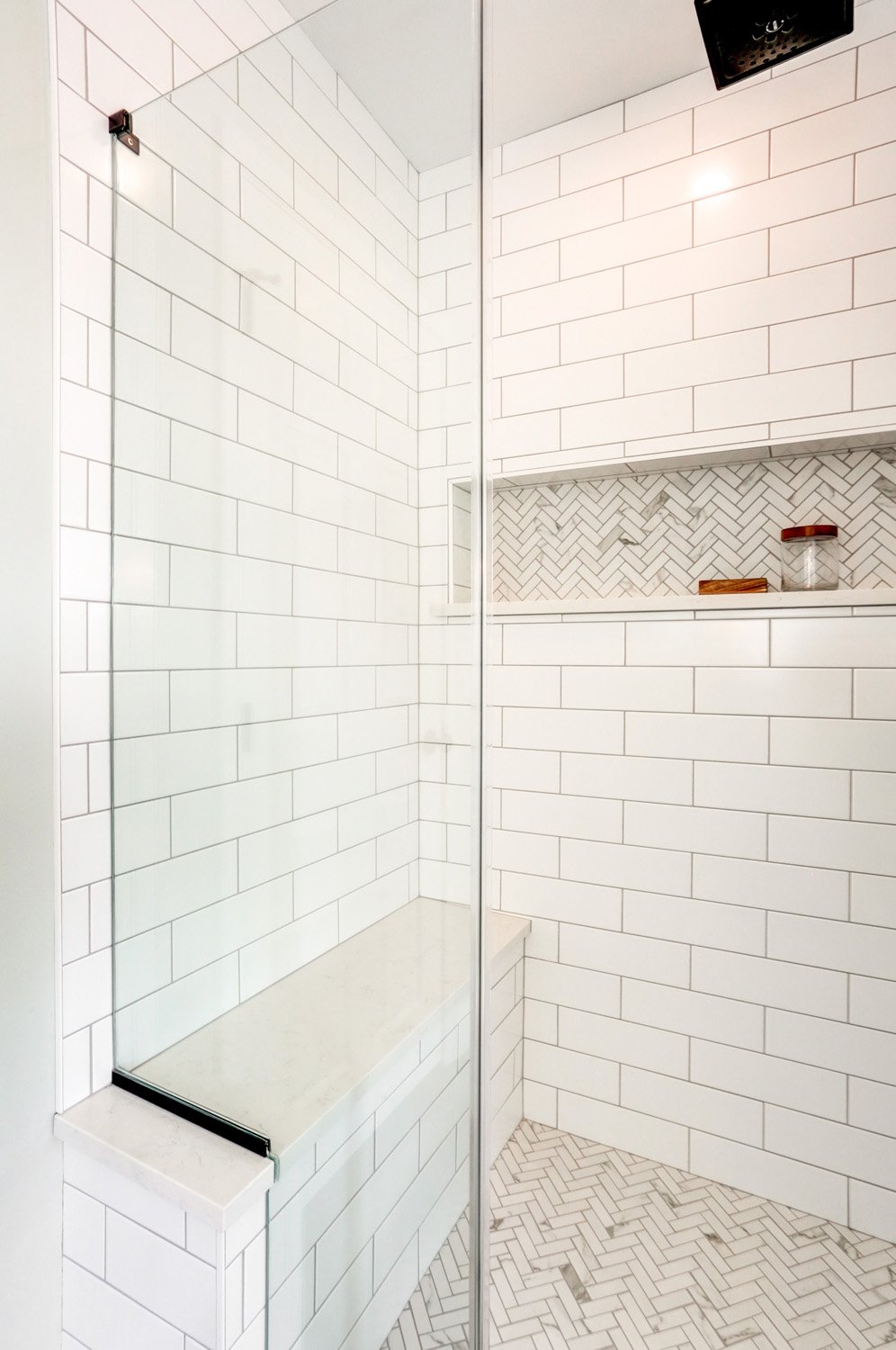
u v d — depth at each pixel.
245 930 0.92
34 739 0.90
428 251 0.81
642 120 1.69
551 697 1.85
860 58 1.48
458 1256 0.78
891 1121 1.51
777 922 1.61
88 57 0.93
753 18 1.31
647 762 1.74
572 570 1.90
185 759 0.95
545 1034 1.87
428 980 0.81
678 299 1.66
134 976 0.98
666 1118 1.73
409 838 0.83
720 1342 1.29
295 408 0.88
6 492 0.86
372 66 0.82
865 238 1.48
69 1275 0.94
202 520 0.93
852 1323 1.33
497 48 1.56
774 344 1.56
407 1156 0.82
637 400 1.70
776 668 1.61
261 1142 0.86
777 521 1.67
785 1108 1.60
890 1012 1.51
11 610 0.87
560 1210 1.60
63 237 0.91
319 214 0.86
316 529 0.88
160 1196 0.82
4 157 0.85
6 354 0.86
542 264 1.81
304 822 0.88
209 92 0.92
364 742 0.85
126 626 0.98
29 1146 0.90
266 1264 0.87
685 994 1.71
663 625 1.72
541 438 1.82
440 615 0.81
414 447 0.82
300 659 0.89
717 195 1.62
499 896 1.92
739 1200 1.62
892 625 1.50
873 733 1.52
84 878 0.96
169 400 0.95
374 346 0.84
